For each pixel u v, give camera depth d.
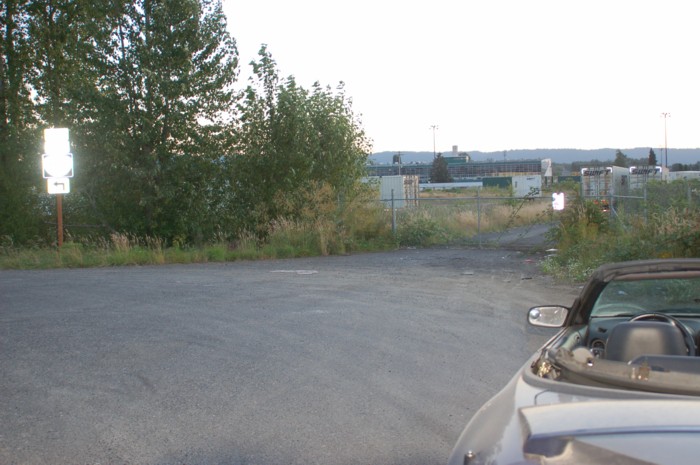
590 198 23.95
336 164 24.89
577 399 2.61
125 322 10.15
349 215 24.34
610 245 15.60
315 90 25.34
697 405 2.30
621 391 2.61
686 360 2.82
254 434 5.51
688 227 13.73
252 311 11.09
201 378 7.15
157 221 23.22
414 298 12.47
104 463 4.94
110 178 22.58
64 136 19.33
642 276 3.94
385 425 5.69
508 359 7.86
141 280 15.19
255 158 23.67
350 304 11.79
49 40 25.09
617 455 1.92
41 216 24.25
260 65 23.86
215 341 8.86
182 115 22.36
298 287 14.01
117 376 7.24
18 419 5.90
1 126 24.39
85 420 5.86
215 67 22.88
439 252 22.66
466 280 15.17
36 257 19.09
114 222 23.36
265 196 24.06
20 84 24.72
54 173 19.39
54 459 5.02
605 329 4.25
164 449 5.20
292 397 6.48
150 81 21.81
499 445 2.29
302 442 5.33
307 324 9.98
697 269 3.80
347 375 7.23
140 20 22.11
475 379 7.04
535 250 21.80
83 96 21.81
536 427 2.18
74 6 24.89
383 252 23.19
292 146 23.89
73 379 7.13
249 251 21.19
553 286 13.90
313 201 23.86
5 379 7.14
